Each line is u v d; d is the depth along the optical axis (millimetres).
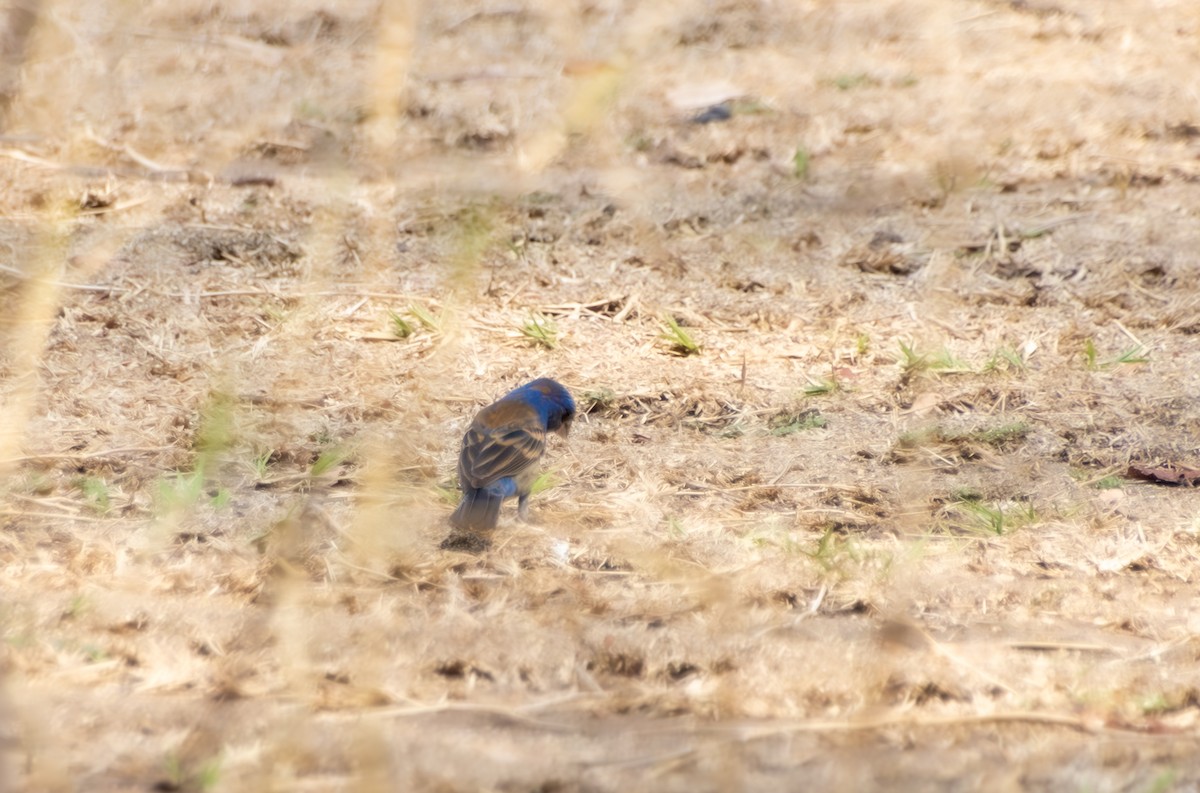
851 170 21531
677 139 22438
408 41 8812
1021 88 24828
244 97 23547
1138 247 19266
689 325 17688
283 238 18875
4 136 21000
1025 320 17797
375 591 11578
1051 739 9586
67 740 9148
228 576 11766
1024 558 12508
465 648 10664
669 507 13523
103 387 15297
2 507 12828
